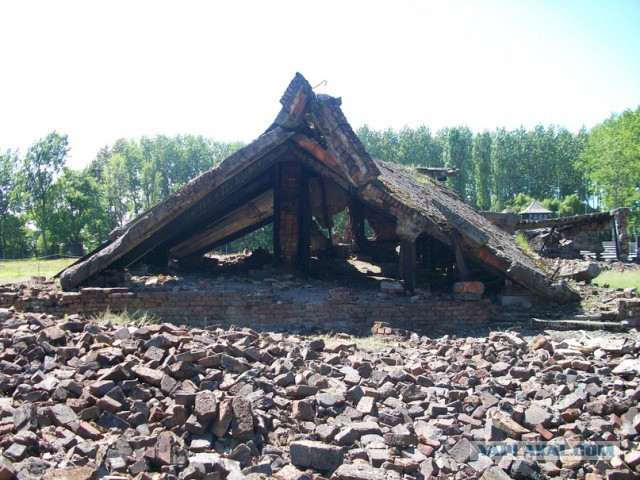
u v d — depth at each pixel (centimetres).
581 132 7862
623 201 5825
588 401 655
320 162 1299
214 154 6788
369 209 1998
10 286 1205
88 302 1105
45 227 5597
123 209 6381
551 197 7431
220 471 433
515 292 1238
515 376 730
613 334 1077
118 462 426
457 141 6938
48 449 434
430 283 1535
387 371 680
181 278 1345
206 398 508
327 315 1124
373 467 462
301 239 1466
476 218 1720
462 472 483
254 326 1098
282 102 1170
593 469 517
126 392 534
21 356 595
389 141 7075
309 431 521
